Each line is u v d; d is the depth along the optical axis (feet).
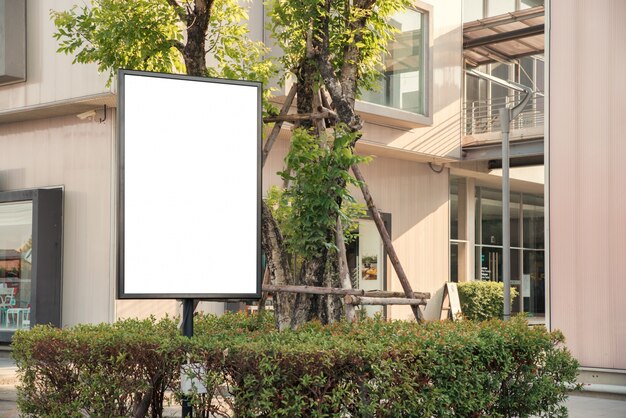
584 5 34.65
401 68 60.08
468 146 67.56
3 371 41.06
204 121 19.48
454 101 65.98
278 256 25.23
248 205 19.65
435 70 63.98
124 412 19.03
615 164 33.53
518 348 20.40
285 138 55.06
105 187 49.60
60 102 48.91
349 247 60.85
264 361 16.57
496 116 71.41
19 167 54.19
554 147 35.22
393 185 65.31
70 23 27.09
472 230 76.07
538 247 87.35
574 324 34.17
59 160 52.13
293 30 27.12
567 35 35.09
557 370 21.48
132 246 18.76
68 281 51.03
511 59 71.26
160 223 19.02
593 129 34.19
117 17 25.98
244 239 19.58
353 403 17.03
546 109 35.53
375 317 22.57
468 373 18.65
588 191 34.17
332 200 23.25
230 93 19.69
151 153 19.08
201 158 19.40
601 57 34.12
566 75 35.04
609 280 33.40
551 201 35.14
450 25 65.16
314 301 24.30
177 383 18.47
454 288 68.90
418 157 65.21
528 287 85.76
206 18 24.82
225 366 17.38
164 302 50.55
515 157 67.82
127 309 49.19
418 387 17.70
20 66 50.29
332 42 26.17
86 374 19.36
